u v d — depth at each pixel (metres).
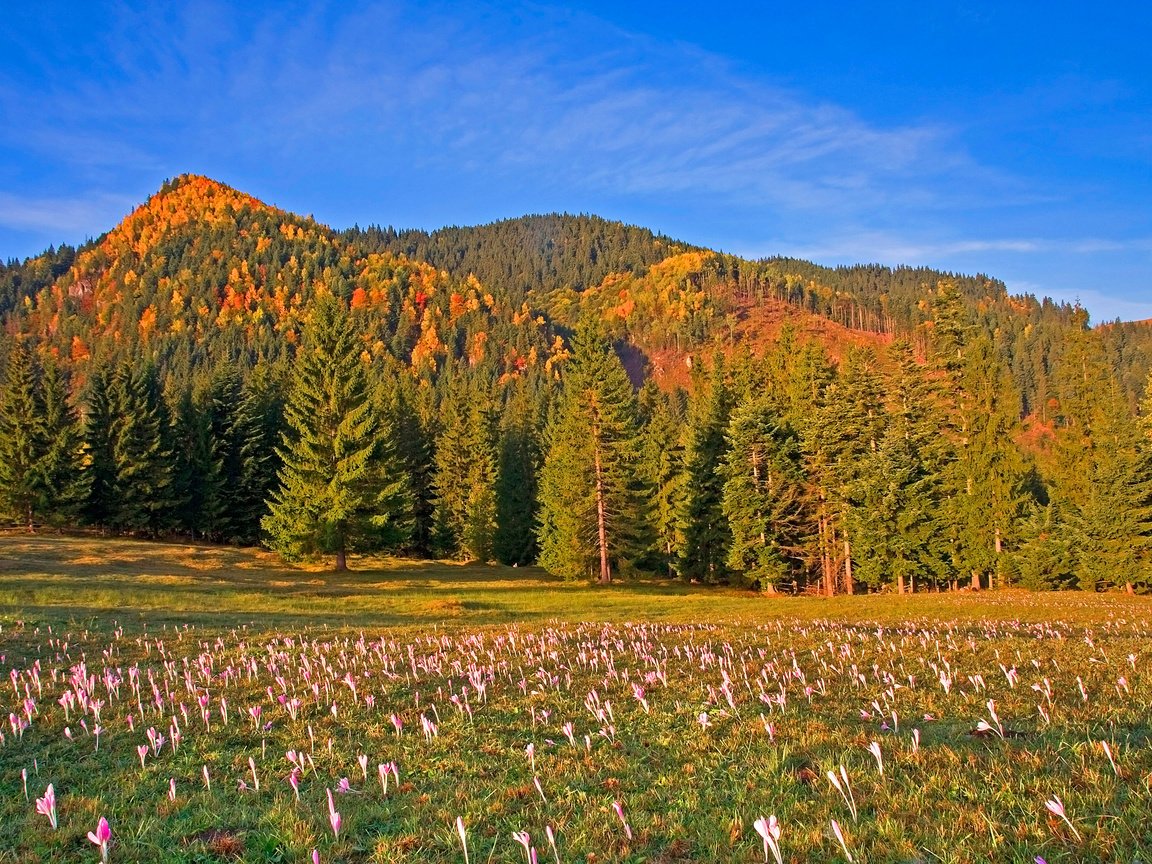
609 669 12.77
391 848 5.64
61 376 62.28
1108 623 22.86
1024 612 28.23
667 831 5.66
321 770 8.05
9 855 5.91
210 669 13.66
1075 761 6.60
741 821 5.62
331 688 12.23
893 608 30.92
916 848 4.93
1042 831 5.01
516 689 11.91
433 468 72.19
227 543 65.25
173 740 8.76
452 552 66.31
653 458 56.47
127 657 15.56
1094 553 41.34
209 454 61.44
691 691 10.95
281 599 31.19
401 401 73.06
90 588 32.66
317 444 46.84
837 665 12.93
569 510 48.09
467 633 19.73
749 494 45.16
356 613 27.80
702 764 7.39
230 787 7.49
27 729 9.93
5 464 56.78
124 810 6.87
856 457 46.09
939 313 50.56
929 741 7.66
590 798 6.59
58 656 15.27
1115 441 43.53
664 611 30.48
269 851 5.80
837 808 5.80
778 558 45.44
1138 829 4.94
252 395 68.19
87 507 59.72
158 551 47.50
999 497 45.81
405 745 8.84
